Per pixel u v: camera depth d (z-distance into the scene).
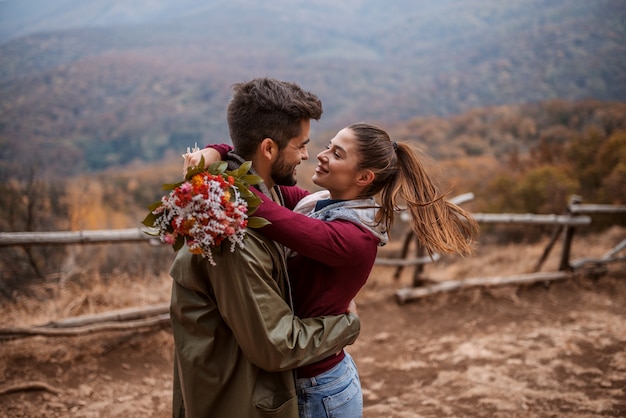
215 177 1.34
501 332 4.50
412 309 4.97
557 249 7.21
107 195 22.11
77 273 5.47
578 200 5.64
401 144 1.74
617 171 12.73
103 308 4.30
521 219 5.47
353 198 1.66
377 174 1.63
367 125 1.66
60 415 3.08
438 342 4.32
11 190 6.87
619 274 5.85
